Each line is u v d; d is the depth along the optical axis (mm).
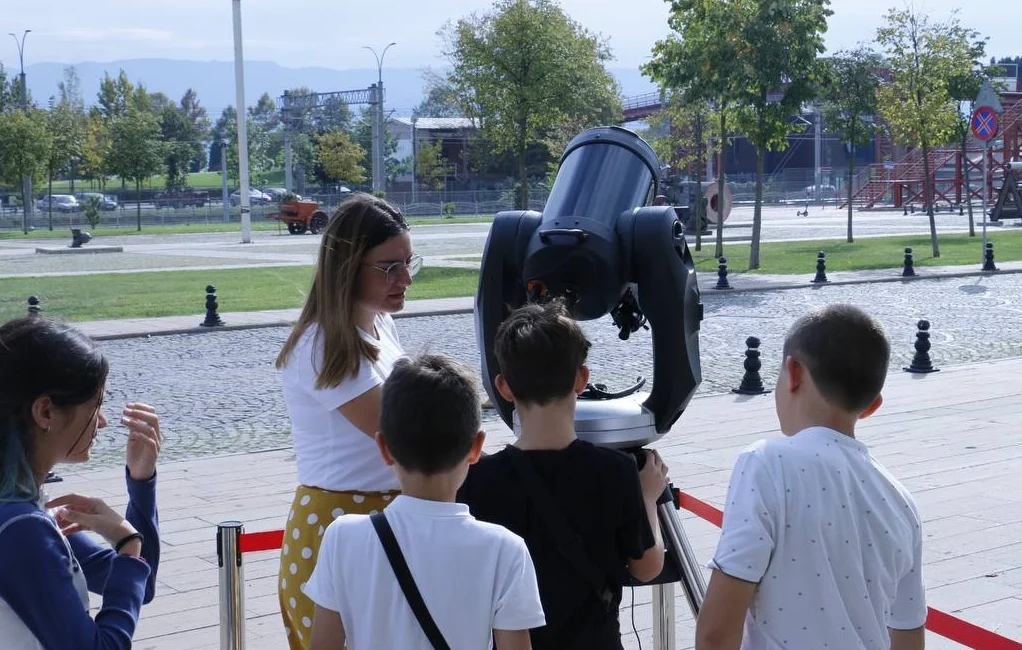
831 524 2447
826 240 35781
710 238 38281
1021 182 45594
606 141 3877
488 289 3795
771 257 29688
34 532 2260
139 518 2729
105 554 2734
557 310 2859
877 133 35250
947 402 10523
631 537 2789
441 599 2432
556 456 2750
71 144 62812
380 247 3176
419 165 85188
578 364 2770
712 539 6391
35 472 2393
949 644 4902
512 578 2467
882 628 2531
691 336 3572
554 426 2775
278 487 8008
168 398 11930
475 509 2762
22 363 2344
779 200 77562
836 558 2455
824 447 2520
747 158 98062
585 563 2713
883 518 2510
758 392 11422
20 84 76688
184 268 29078
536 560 2740
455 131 91500
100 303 20781
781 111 26047
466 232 46594
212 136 159000
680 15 26750
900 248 31328
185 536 6742
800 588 2449
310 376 3184
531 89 36219
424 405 2477
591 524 2721
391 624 2443
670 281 3496
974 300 19266
